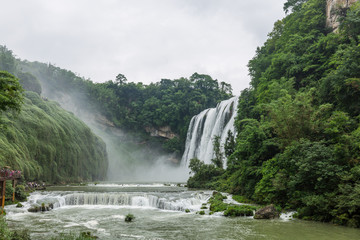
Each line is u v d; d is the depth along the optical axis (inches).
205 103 4722.0
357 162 800.9
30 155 2028.8
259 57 2475.4
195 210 1069.8
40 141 2199.8
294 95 1326.3
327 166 816.9
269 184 1028.5
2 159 1514.5
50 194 1349.7
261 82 1977.1
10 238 541.0
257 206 1050.1
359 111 1031.0
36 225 810.8
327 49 1501.0
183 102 4744.1
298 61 1669.5
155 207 1167.0
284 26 2309.3
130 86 5147.6
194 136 3590.1
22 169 1699.1
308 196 841.5
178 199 1180.5
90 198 1231.5
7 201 1143.0
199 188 1834.4
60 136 2518.5
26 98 2516.0
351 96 1057.5
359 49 1039.0
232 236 677.3
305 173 864.9
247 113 1972.2
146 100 5007.4
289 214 915.4
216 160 2098.9
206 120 3422.7
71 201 1230.3
